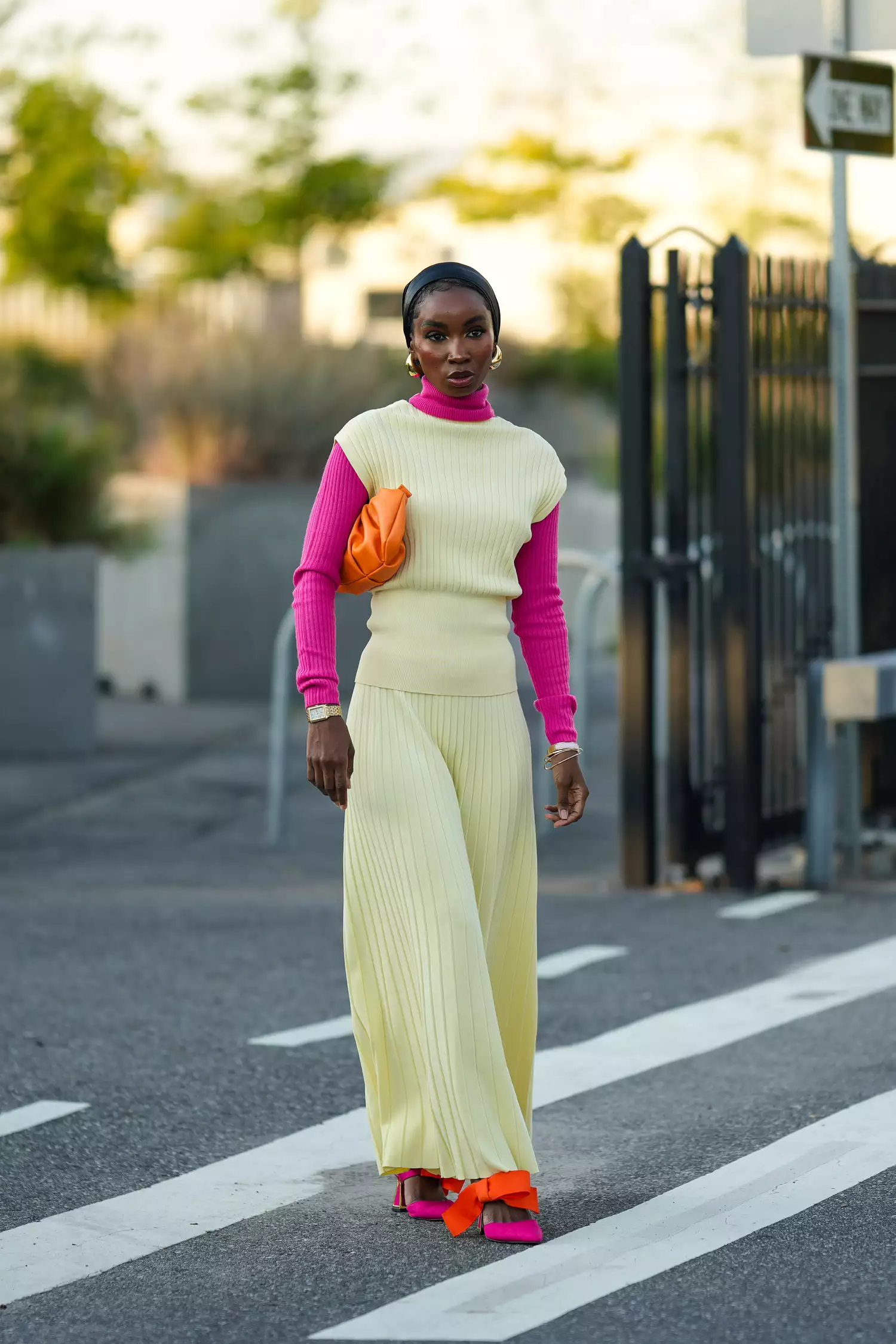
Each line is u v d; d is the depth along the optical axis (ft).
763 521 32.09
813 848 31.78
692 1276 14.17
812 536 33.32
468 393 15.23
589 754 50.47
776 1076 20.02
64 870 36.14
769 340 31.45
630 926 28.68
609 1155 17.38
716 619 31.99
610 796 45.78
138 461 73.77
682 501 31.58
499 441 15.35
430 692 15.08
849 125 32.40
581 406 120.67
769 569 32.24
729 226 114.83
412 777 14.99
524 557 15.83
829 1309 13.50
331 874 35.45
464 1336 13.11
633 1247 14.82
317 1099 19.60
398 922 15.02
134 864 36.78
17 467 58.18
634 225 119.44
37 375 76.43
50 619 53.67
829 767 31.73
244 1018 23.17
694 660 40.37
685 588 31.81
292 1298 13.98
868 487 34.53
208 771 50.62
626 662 31.83
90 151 101.65
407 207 126.41
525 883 15.67
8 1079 20.44
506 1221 15.01
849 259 33.19
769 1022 22.47
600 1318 13.39
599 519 95.71
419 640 15.10
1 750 53.78
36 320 82.43
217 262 113.29
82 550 53.78
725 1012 23.03
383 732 15.12
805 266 32.73
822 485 33.55
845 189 33.01
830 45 31.94
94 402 75.66
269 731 59.36
